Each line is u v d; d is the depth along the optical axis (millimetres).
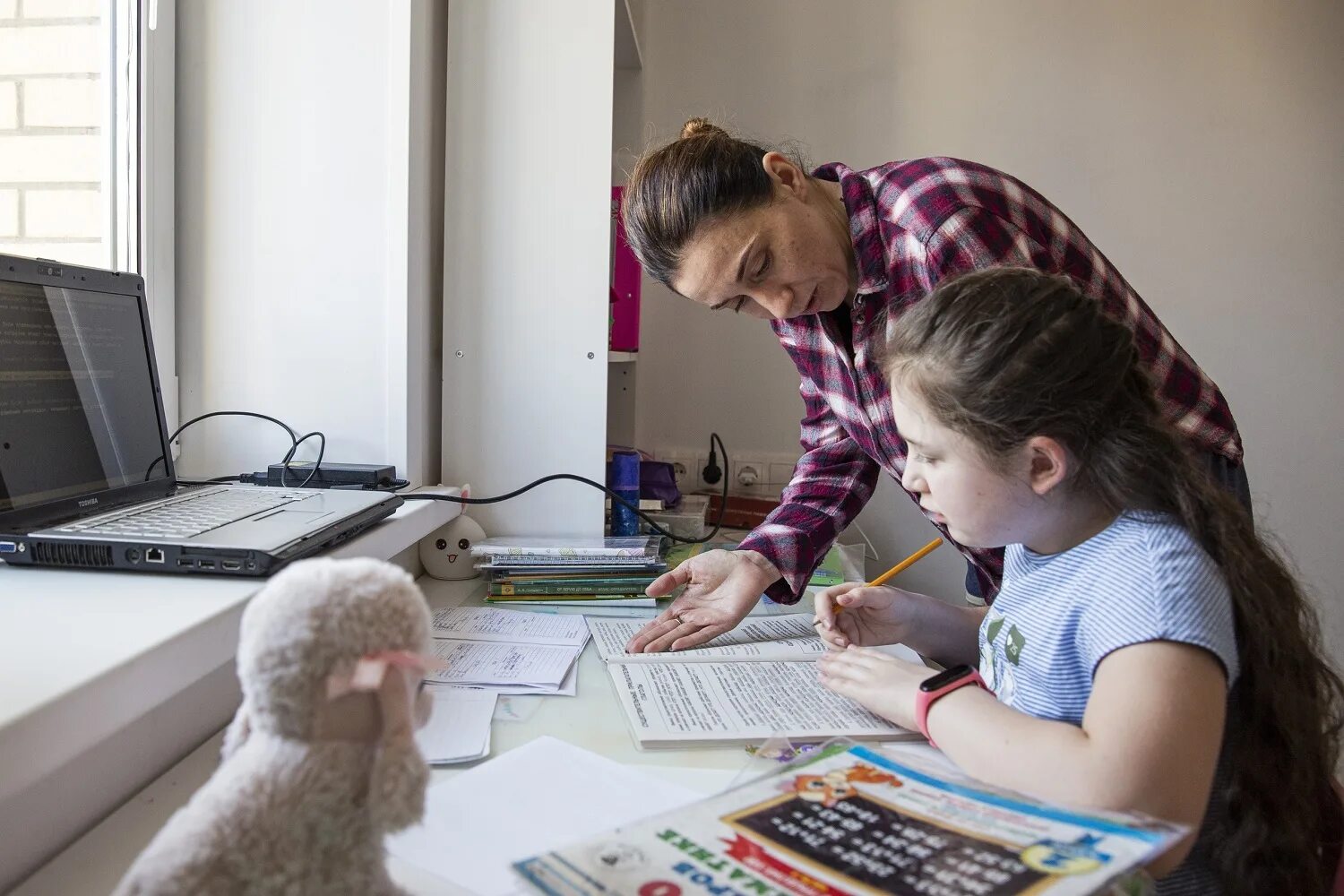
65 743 516
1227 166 2080
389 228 1287
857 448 1288
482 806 635
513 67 1403
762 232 974
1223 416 1058
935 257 951
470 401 1430
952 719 695
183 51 1284
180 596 731
